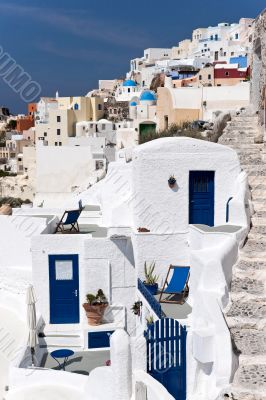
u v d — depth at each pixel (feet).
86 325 50.24
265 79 70.79
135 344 33.88
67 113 265.54
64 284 52.95
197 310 36.14
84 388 38.17
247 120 85.61
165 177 48.70
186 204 49.03
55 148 187.73
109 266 50.98
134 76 456.45
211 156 48.83
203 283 36.35
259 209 48.11
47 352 49.26
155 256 48.49
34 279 52.70
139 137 182.29
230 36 447.01
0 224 63.82
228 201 47.37
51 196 187.32
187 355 34.47
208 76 266.16
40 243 52.39
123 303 51.49
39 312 52.90
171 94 162.91
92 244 50.78
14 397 38.50
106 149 201.87
